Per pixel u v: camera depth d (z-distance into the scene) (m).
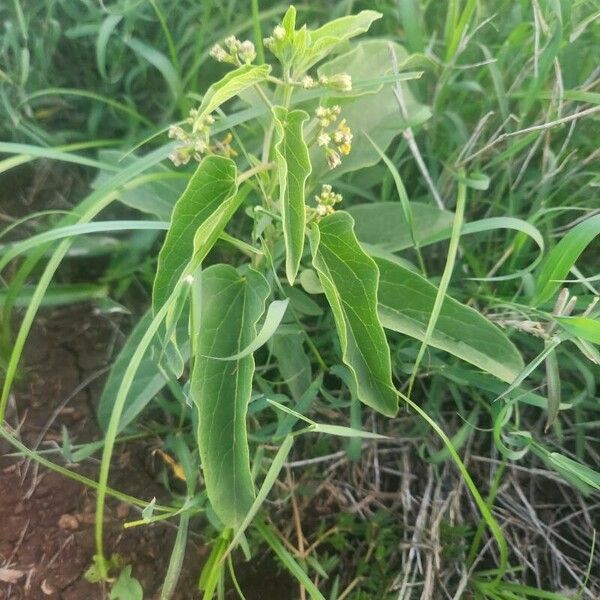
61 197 0.40
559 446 0.34
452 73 0.38
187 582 0.30
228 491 0.25
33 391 0.34
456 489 0.33
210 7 0.40
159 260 0.25
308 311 0.32
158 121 0.42
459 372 0.31
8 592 0.29
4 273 0.36
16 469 0.32
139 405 0.29
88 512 0.31
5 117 0.39
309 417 0.34
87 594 0.29
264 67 0.25
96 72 0.42
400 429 0.35
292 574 0.31
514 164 0.37
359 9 0.43
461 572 0.31
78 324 0.36
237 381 0.26
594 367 0.34
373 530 0.32
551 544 0.32
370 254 0.29
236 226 0.39
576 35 0.34
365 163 0.33
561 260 0.27
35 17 0.40
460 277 0.36
